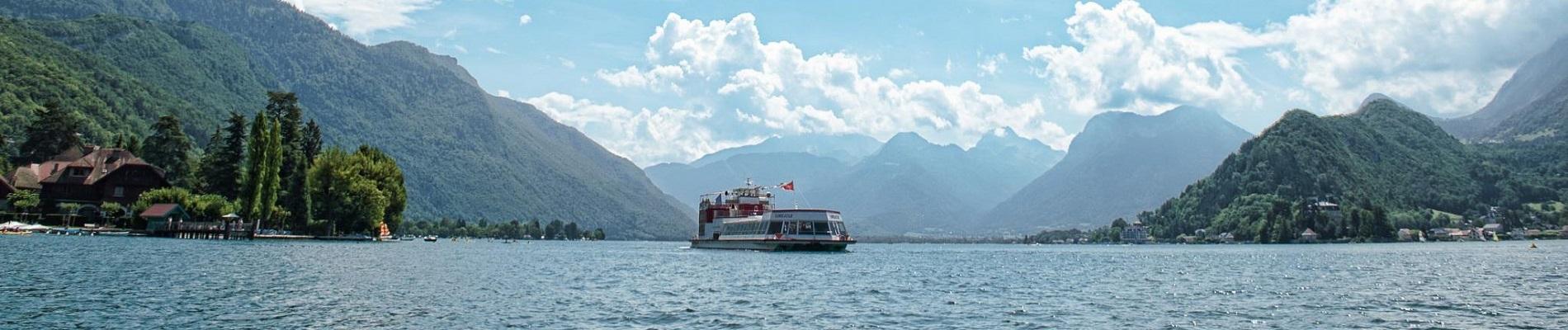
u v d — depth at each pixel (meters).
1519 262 113.25
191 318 38.25
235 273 63.62
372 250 121.88
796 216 142.12
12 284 50.22
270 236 149.88
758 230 148.50
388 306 44.81
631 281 66.06
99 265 68.00
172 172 190.12
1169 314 44.53
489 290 56.22
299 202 156.88
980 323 40.72
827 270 86.25
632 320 41.03
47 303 42.06
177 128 194.62
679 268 87.75
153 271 62.72
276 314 40.34
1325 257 151.38
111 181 171.38
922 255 176.00
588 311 44.47
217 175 171.25
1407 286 64.94
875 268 92.88
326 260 86.31
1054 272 89.00
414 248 146.25
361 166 169.50
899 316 43.41
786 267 90.50
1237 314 44.53
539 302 48.66
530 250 175.25
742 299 51.34
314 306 43.97
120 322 36.69
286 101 182.50
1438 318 42.97
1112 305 49.34
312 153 192.25
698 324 39.81
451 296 50.91
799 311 45.38
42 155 188.88
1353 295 56.56
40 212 166.75
